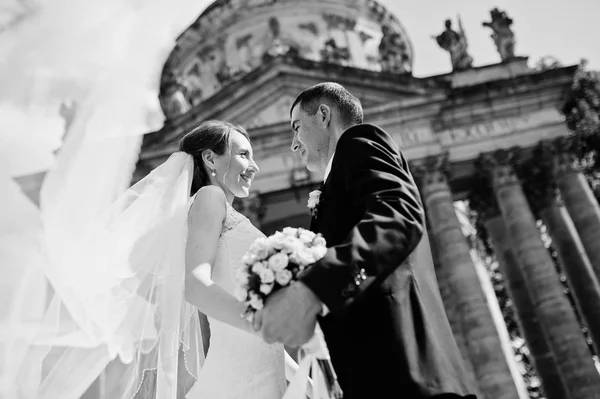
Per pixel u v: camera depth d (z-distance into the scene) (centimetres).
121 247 453
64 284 395
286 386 548
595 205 3488
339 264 374
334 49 4662
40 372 404
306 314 374
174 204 521
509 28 4059
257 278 405
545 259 3338
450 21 4075
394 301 403
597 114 4072
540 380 3512
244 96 3728
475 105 3700
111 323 438
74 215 399
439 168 3522
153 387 544
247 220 577
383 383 382
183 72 4991
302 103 524
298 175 3531
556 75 3684
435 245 3609
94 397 485
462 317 3188
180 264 496
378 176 418
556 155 3594
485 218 3878
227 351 541
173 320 487
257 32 4916
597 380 3073
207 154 603
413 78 3666
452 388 376
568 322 3197
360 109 526
